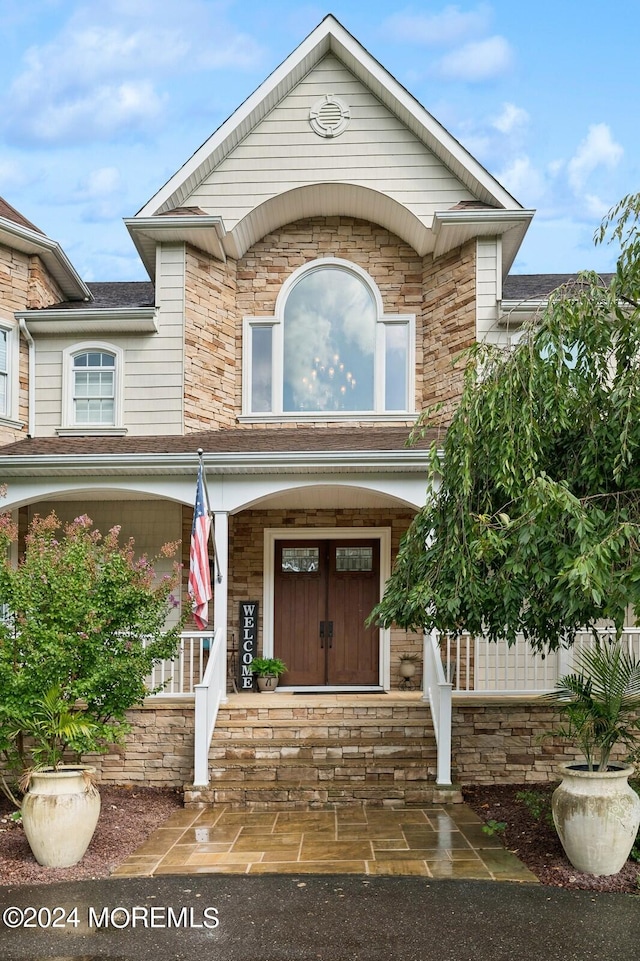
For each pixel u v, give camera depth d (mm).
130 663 8117
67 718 7441
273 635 13438
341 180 13086
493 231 12672
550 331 6613
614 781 6691
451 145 12758
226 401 13539
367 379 13664
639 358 6660
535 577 6125
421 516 7730
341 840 7633
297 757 9602
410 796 9000
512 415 6543
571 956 5062
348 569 13695
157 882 6496
